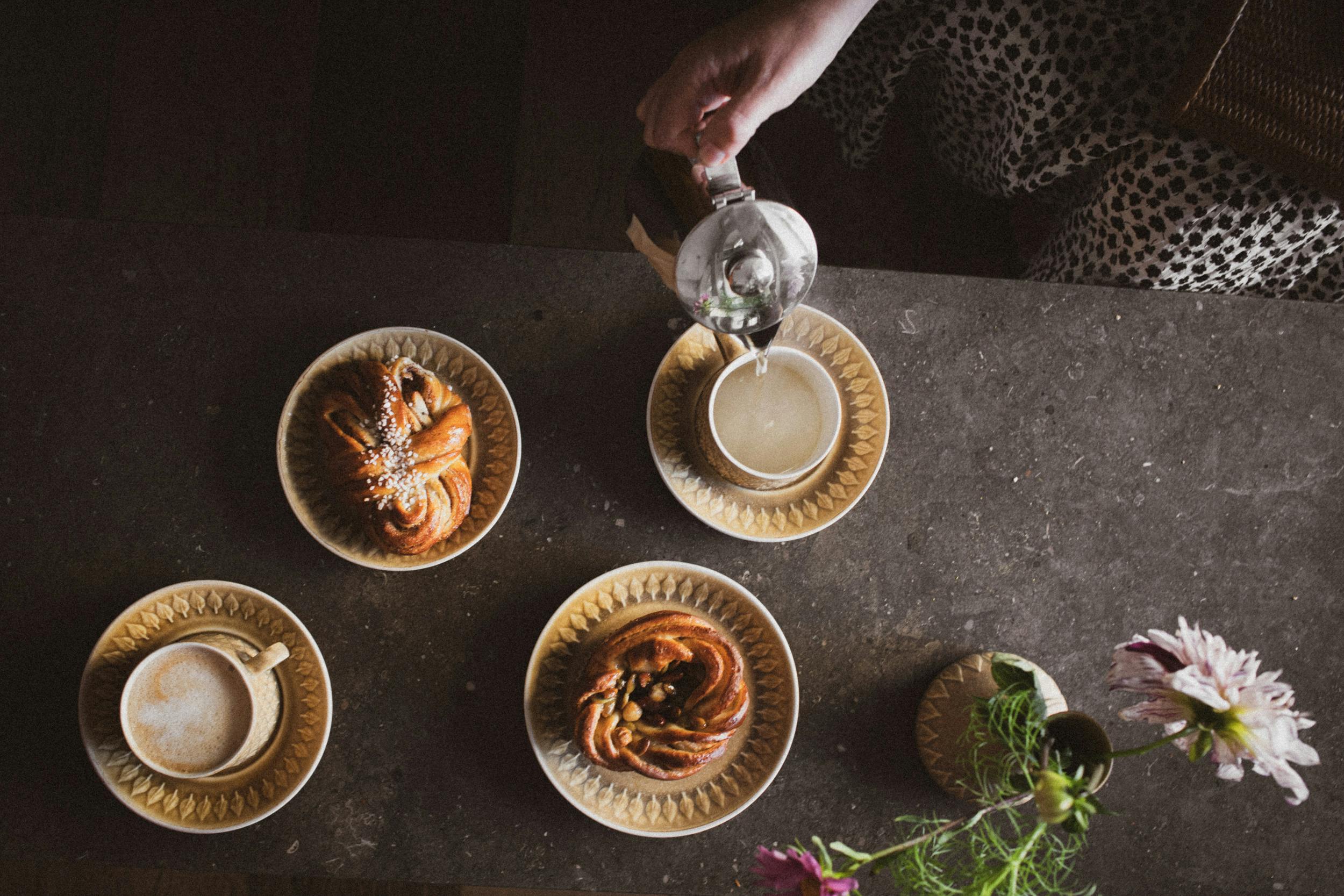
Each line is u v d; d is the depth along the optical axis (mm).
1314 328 970
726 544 942
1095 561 953
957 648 941
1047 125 1025
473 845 892
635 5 1639
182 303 915
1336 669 949
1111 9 948
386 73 1615
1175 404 964
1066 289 966
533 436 938
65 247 905
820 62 830
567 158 1615
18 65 1614
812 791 916
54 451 901
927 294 961
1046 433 960
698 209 749
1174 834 922
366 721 899
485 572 925
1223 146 961
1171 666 637
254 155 1603
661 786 889
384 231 1592
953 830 870
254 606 877
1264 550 958
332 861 882
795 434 899
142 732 813
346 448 851
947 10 1015
